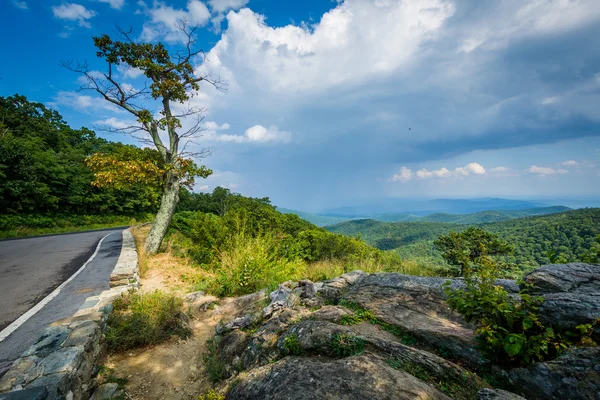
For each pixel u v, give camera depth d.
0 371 3.52
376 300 5.37
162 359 4.79
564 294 3.30
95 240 16.45
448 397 2.56
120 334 4.95
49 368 3.03
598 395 2.23
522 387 2.71
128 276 7.34
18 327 4.80
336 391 2.61
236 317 6.25
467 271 3.93
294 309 5.24
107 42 12.57
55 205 28.92
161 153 13.70
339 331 3.81
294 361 3.38
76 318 4.41
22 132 42.56
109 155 13.37
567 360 2.56
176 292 7.84
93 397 3.69
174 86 13.52
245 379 3.44
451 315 4.43
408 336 4.07
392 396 2.45
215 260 11.05
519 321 3.18
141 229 24.11
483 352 3.17
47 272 8.62
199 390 4.11
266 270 9.19
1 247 13.77
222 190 66.38
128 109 13.27
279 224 17.16
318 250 17.59
